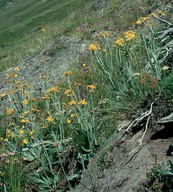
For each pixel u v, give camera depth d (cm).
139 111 527
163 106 494
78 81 873
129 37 671
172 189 389
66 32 1803
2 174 597
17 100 893
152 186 408
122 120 579
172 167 391
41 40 1975
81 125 608
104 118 631
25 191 595
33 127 690
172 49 614
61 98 851
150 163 438
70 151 620
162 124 480
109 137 564
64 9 4978
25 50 2055
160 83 527
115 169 482
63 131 642
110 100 630
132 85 577
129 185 433
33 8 8775
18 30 5434
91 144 574
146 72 570
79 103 618
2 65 1922
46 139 683
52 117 702
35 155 642
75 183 548
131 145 494
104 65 709
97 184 489
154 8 1261
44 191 568
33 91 1102
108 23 1433
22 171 616
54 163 606
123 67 666
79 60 1080
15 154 667
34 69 1416
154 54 600
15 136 706
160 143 461
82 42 1412
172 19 856
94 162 538
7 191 582
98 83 771
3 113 998
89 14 2017
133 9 1354
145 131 484
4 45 4966
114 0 1750
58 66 1280
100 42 1063
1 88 1370
